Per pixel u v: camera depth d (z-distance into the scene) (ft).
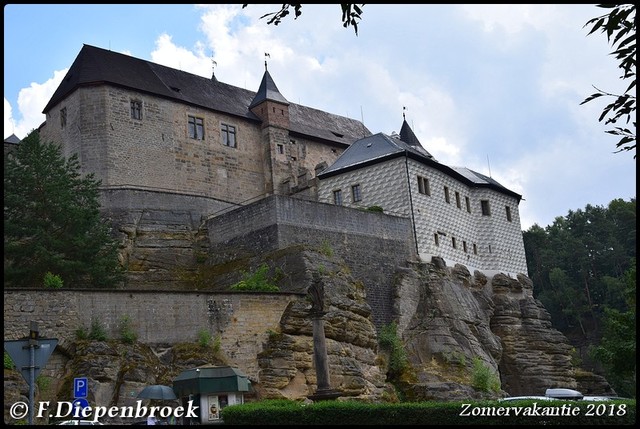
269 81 225.76
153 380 108.17
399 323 162.09
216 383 91.61
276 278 144.25
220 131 209.15
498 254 208.95
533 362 196.54
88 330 108.78
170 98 198.39
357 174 187.73
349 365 131.03
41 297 106.32
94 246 141.79
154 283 165.78
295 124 230.89
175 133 197.98
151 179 190.29
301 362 123.44
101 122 184.85
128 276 165.48
